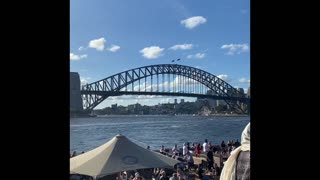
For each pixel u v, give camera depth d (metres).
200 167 19.06
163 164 14.80
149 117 157.75
